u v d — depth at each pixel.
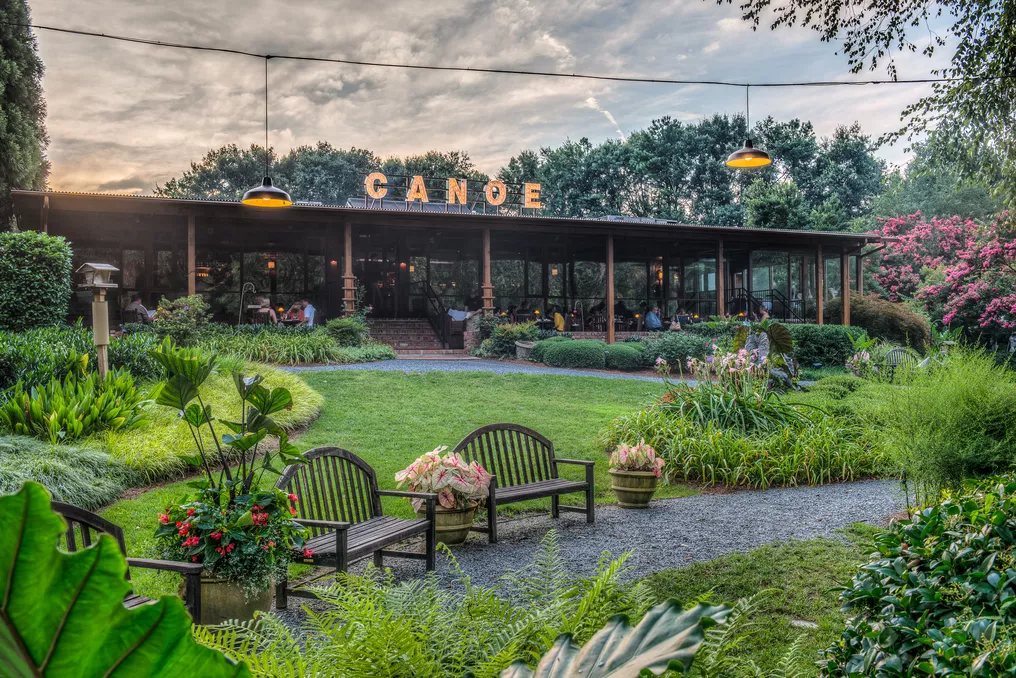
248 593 3.84
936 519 2.70
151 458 7.26
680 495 7.31
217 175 47.66
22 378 9.18
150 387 10.27
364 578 2.21
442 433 9.57
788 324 21.70
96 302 9.45
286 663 1.64
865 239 24.28
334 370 14.22
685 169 46.81
